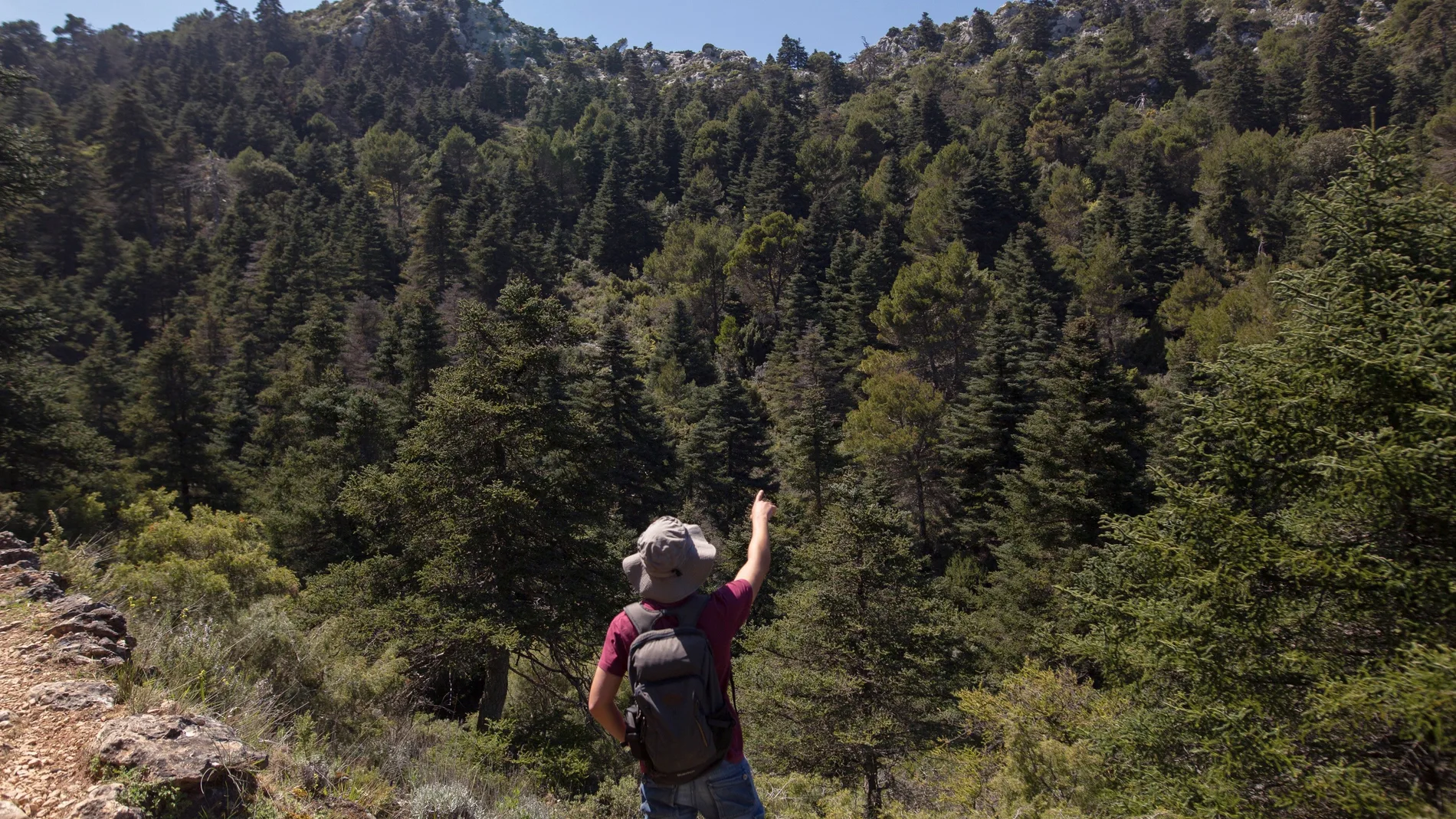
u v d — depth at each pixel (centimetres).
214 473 3794
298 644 659
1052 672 1155
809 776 1242
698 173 11088
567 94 17300
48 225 8206
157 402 3712
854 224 8731
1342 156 7569
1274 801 634
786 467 3769
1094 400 2258
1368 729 630
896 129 11925
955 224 7531
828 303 6619
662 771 217
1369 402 723
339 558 2486
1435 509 628
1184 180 8912
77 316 6556
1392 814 553
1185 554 776
